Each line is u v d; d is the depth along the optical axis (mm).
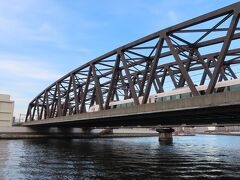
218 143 103625
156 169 36844
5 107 124625
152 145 87562
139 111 40969
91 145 84000
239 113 35188
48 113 94062
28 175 32750
